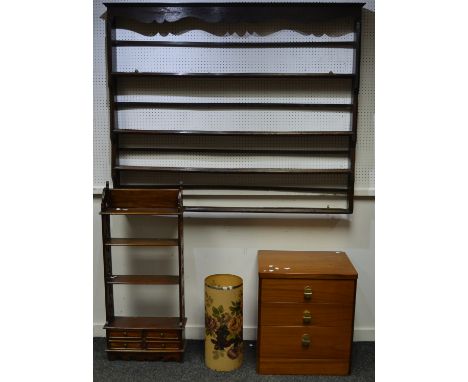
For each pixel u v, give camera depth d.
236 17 2.37
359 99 2.52
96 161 2.61
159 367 2.42
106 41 2.44
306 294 2.27
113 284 2.61
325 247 2.65
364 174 2.58
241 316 2.39
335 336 2.31
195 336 2.73
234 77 2.44
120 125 2.57
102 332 2.76
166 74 2.40
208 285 2.34
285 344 2.33
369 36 2.47
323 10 2.35
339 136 2.54
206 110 2.54
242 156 2.58
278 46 2.47
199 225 2.64
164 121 2.56
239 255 2.66
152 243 2.38
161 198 2.44
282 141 2.56
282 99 2.54
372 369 2.40
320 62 2.50
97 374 2.34
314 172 2.46
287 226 2.63
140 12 2.38
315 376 2.34
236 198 2.61
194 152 2.59
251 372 2.38
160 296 2.72
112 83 2.44
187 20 2.48
